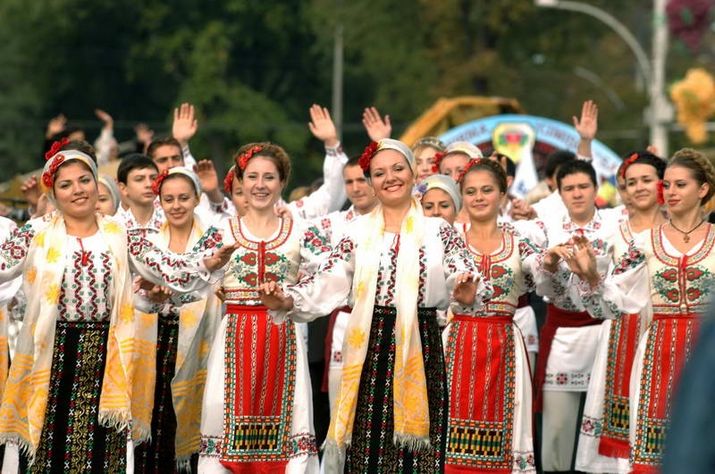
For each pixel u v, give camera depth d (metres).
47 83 92.94
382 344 15.35
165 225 18.11
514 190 30.98
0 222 17.75
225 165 86.69
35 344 15.23
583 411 19.47
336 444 15.25
